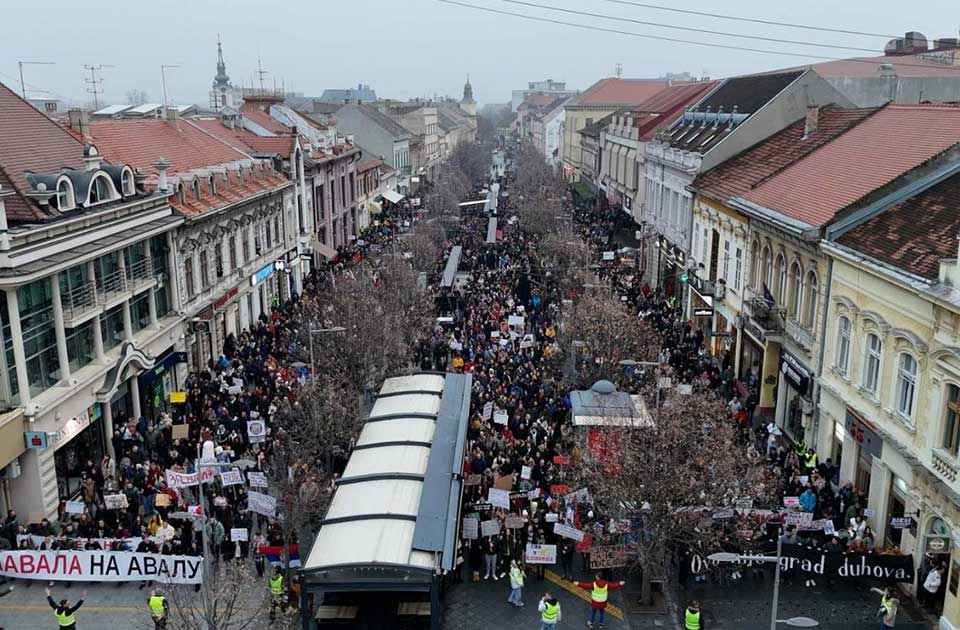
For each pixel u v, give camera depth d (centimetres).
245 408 3162
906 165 2769
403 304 4144
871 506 2423
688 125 5766
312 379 2986
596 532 2256
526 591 2266
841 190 2986
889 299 2319
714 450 2223
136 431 3086
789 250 3159
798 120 4466
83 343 2989
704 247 4503
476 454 2716
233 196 4538
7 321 2517
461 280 5803
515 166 16050
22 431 2527
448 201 8438
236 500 2581
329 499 2497
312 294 5266
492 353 3797
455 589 2269
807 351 2975
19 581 2281
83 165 3256
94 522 2464
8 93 3250
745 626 2064
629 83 12275
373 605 2067
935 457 2033
